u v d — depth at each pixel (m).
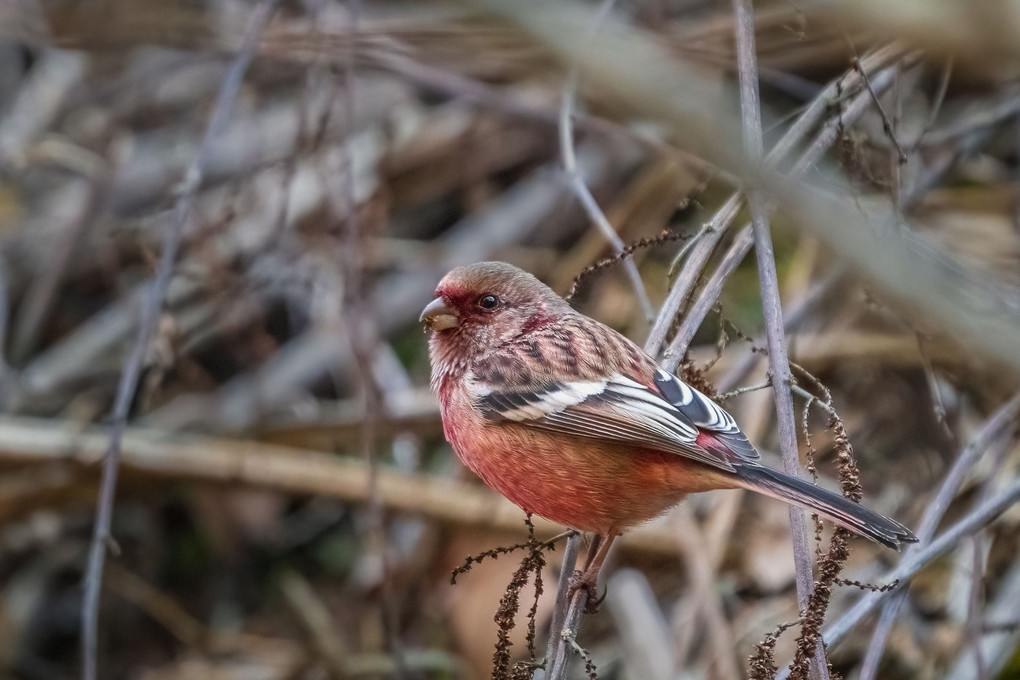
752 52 7.84
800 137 8.02
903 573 7.71
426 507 12.00
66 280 14.41
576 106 11.10
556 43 5.47
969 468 8.89
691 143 5.50
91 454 12.41
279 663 12.77
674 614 11.16
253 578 13.77
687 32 10.84
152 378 10.59
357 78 13.97
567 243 13.67
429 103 14.48
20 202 15.16
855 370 11.43
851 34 8.23
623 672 10.95
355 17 10.34
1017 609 9.58
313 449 13.09
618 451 7.82
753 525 11.42
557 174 13.30
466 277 8.83
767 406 11.27
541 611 11.22
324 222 12.95
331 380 13.80
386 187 13.34
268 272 12.30
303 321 14.03
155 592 13.38
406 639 12.20
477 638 11.53
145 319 9.44
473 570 11.85
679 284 7.84
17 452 12.41
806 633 6.29
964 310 5.66
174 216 10.03
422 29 10.30
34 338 14.02
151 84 14.16
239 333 12.75
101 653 13.63
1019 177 11.74
